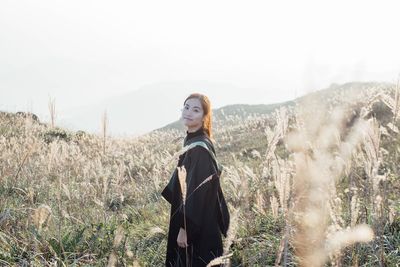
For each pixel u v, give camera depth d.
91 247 4.71
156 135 22.39
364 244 3.36
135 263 2.19
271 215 4.64
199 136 3.76
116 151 13.69
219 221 3.90
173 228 3.84
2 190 6.59
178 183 3.76
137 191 8.11
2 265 4.13
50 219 4.83
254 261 3.76
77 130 19.39
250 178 5.47
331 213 1.57
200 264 3.59
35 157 9.07
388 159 7.51
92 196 6.80
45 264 4.08
